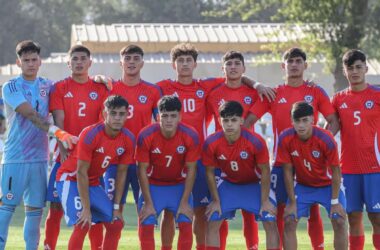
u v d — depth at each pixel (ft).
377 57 104.53
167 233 39.09
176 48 40.83
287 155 37.78
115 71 96.02
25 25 217.15
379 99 39.50
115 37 112.57
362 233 40.70
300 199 38.40
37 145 39.27
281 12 97.25
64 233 53.16
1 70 109.50
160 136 37.17
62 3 234.38
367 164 39.63
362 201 40.22
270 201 37.86
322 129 37.32
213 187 37.88
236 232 54.08
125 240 49.70
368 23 96.07
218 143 37.29
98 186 37.65
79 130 39.60
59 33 228.02
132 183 40.16
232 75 40.37
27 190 39.50
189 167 37.63
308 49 96.94
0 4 213.25
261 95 40.22
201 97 40.96
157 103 39.19
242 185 38.42
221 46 112.37
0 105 42.57
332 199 37.63
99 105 39.88
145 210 37.45
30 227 39.52
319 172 37.99
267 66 100.12
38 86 39.55
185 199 37.65
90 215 36.32
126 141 36.99
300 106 36.60
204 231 40.60
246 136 37.06
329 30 94.12
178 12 229.86
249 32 117.50
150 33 116.26
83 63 39.45
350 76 39.55
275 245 37.27
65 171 37.22
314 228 40.83
